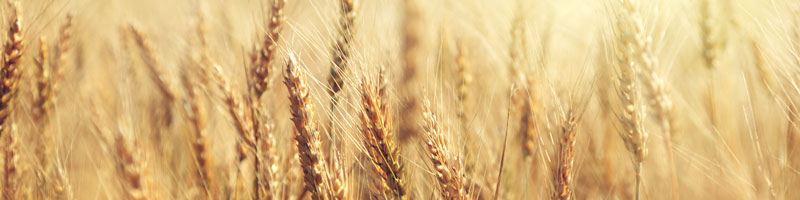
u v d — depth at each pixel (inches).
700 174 37.3
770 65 33.5
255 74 32.6
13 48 32.7
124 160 29.8
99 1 43.6
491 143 34.9
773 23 33.1
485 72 38.9
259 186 32.3
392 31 32.0
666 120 30.9
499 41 37.8
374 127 28.7
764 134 34.6
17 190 33.5
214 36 37.0
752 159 35.3
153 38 40.6
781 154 34.2
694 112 37.4
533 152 34.6
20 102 35.2
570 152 29.8
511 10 37.0
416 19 39.1
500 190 33.3
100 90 39.1
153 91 38.7
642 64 30.1
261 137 32.2
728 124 36.4
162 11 43.2
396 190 29.0
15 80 33.0
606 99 35.7
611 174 36.6
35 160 34.8
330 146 30.6
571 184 30.2
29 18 34.5
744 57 36.2
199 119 34.8
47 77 35.7
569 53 37.7
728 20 36.3
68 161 35.8
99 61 42.9
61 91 37.9
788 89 33.0
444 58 35.9
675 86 38.5
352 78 29.7
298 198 33.8
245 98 33.6
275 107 34.3
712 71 36.5
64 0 37.2
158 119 37.8
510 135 34.9
